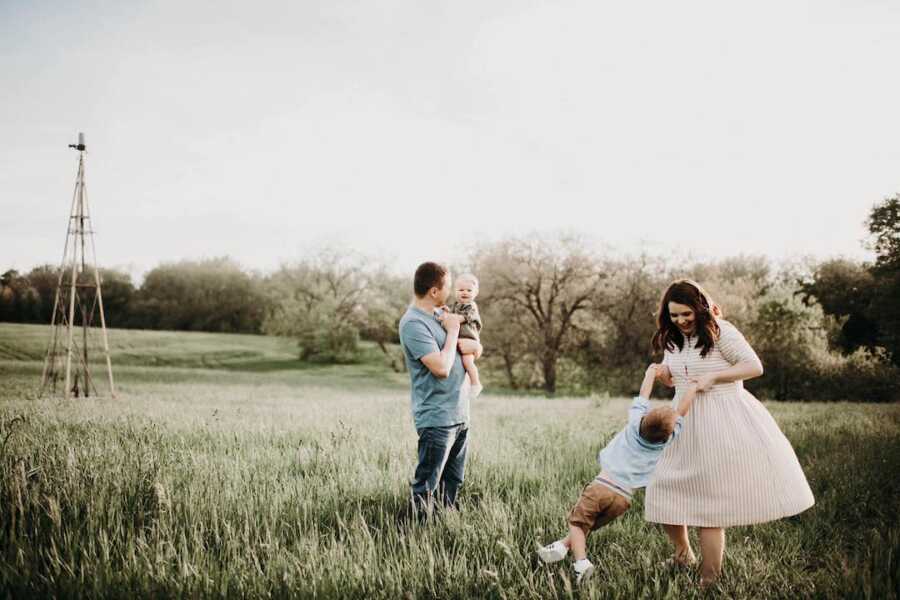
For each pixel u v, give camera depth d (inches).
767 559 146.2
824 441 319.3
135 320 3002.0
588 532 144.7
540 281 1636.3
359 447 259.1
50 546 137.4
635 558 144.2
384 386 1588.3
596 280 1635.1
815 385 1196.5
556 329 1673.2
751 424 140.6
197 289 3058.6
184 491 176.4
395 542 146.6
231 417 390.0
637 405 149.8
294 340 2367.1
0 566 118.9
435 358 167.8
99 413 396.8
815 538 163.8
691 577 132.2
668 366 155.2
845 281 1550.2
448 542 155.2
